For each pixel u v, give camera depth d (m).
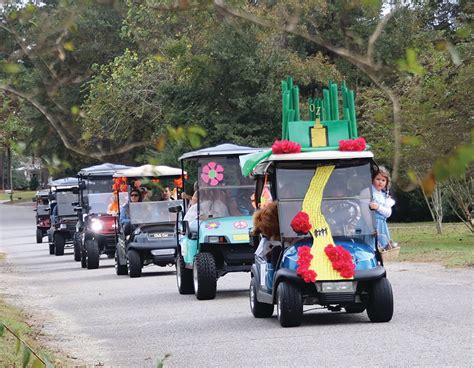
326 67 71.25
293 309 25.58
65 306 35.25
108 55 84.38
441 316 26.77
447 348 21.64
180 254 37.62
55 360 21.69
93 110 59.31
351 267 25.19
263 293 27.50
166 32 63.41
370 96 56.12
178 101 71.12
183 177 37.72
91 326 29.06
